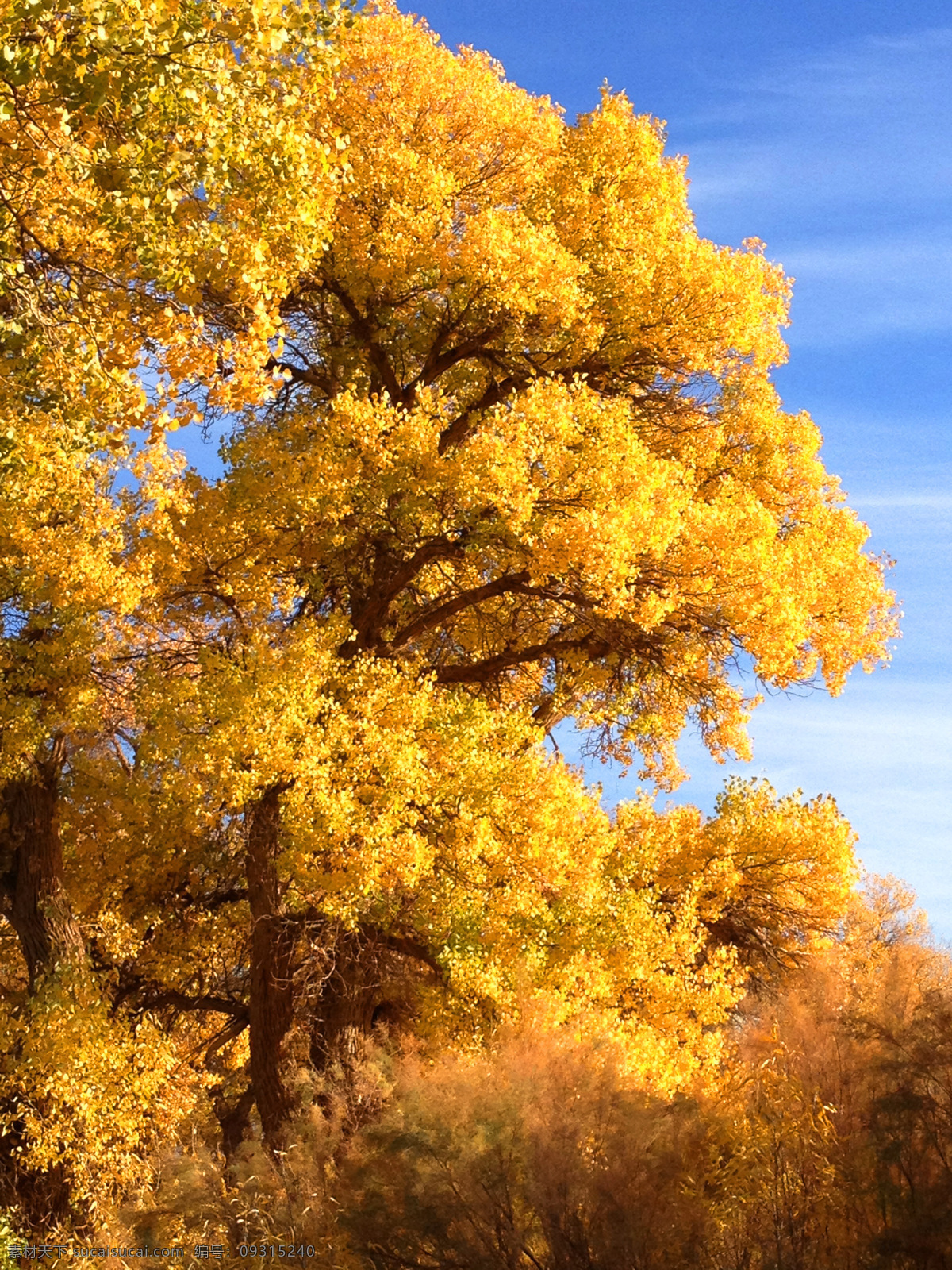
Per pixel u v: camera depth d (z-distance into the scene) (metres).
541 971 11.78
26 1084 11.91
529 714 14.09
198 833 14.35
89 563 11.63
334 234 14.59
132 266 10.29
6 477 11.39
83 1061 11.85
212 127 8.35
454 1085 5.93
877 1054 5.18
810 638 16.00
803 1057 5.51
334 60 8.82
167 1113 13.13
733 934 15.52
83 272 10.26
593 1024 8.26
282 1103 12.84
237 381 9.65
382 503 13.57
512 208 15.77
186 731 11.80
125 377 9.54
